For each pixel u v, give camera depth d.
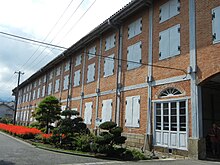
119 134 12.10
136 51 17.31
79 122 15.46
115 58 18.17
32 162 9.50
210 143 13.38
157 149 14.12
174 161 10.95
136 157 11.61
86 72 24.75
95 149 12.08
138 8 17.27
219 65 11.41
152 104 15.00
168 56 14.38
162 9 15.51
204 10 12.60
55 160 10.22
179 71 13.47
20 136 21.56
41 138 18.28
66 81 29.98
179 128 13.00
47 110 21.25
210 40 12.02
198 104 12.12
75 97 26.50
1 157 10.55
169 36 14.57
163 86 14.41
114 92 19.08
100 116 20.66
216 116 15.16
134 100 16.67
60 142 14.86
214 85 14.51
